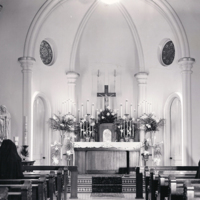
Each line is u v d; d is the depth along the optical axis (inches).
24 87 561.0
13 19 567.5
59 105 639.1
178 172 457.4
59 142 620.7
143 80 647.1
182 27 564.1
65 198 409.7
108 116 618.2
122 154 584.7
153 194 349.7
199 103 554.9
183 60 554.6
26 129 550.3
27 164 507.2
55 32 633.6
